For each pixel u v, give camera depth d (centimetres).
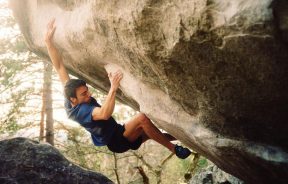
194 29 239
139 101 370
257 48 224
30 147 379
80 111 393
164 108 344
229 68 247
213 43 238
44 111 1147
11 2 550
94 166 1179
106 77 456
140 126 422
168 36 260
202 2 229
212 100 281
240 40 224
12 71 1016
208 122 308
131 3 274
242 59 236
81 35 378
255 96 255
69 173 367
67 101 416
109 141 418
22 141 384
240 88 256
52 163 371
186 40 248
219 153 328
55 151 381
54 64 459
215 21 228
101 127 406
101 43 359
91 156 1198
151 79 328
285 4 205
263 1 206
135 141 439
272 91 246
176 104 329
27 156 373
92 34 360
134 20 274
